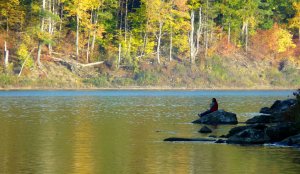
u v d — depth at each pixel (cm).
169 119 9775
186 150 6241
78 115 10525
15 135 7412
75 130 8012
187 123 9094
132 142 6831
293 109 8081
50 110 11762
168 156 5866
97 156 5853
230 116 9106
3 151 6106
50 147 6400
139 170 5175
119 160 5638
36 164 5409
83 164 5434
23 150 6181
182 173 5053
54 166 5325
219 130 8150
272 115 9106
